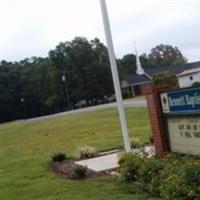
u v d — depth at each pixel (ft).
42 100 321.52
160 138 36.52
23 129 129.18
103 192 31.19
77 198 30.96
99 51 296.30
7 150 76.79
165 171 28.86
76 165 43.34
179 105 34.04
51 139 84.23
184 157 32.04
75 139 76.69
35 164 50.47
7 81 331.16
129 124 83.71
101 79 292.40
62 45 303.07
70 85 294.25
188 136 33.55
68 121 124.98
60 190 34.35
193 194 24.45
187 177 25.68
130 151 38.45
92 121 109.81
